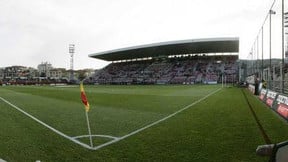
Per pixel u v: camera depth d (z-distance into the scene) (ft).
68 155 18.98
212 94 87.15
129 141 22.86
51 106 51.80
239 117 36.37
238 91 106.11
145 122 32.45
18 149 20.56
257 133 25.88
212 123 31.50
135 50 237.66
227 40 195.62
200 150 19.85
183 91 106.93
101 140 23.35
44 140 23.50
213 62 245.04
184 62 257.75
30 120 34.42
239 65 180.65
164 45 215.31
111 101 62.23
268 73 74.79
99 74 292.81
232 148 20.38
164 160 17.63
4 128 29.07
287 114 34.81
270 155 11.73
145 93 94.53
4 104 56.59
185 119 34.65
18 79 304.50
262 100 62.85
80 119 35.04
